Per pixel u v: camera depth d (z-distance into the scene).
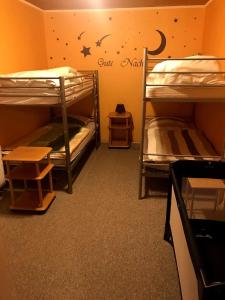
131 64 3.89
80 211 2.29
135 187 2.74
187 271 1.11
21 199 2.40
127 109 4.12
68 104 2.50
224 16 2.69
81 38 3.87
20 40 3.15
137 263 1.68
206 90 2.09
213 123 2.92
